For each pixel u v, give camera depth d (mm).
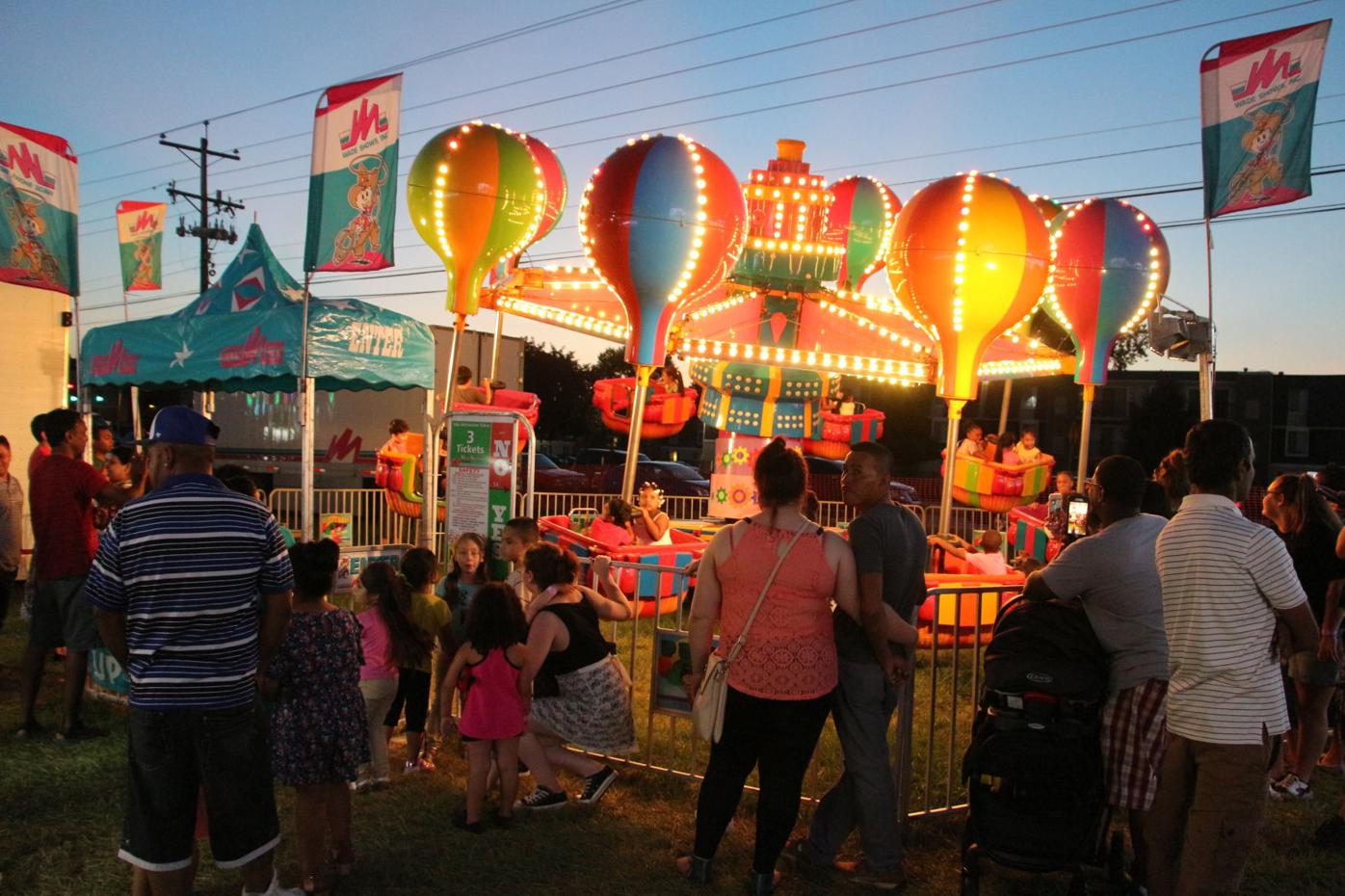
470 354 19391
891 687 4363
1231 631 3438
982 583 8445
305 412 8164
